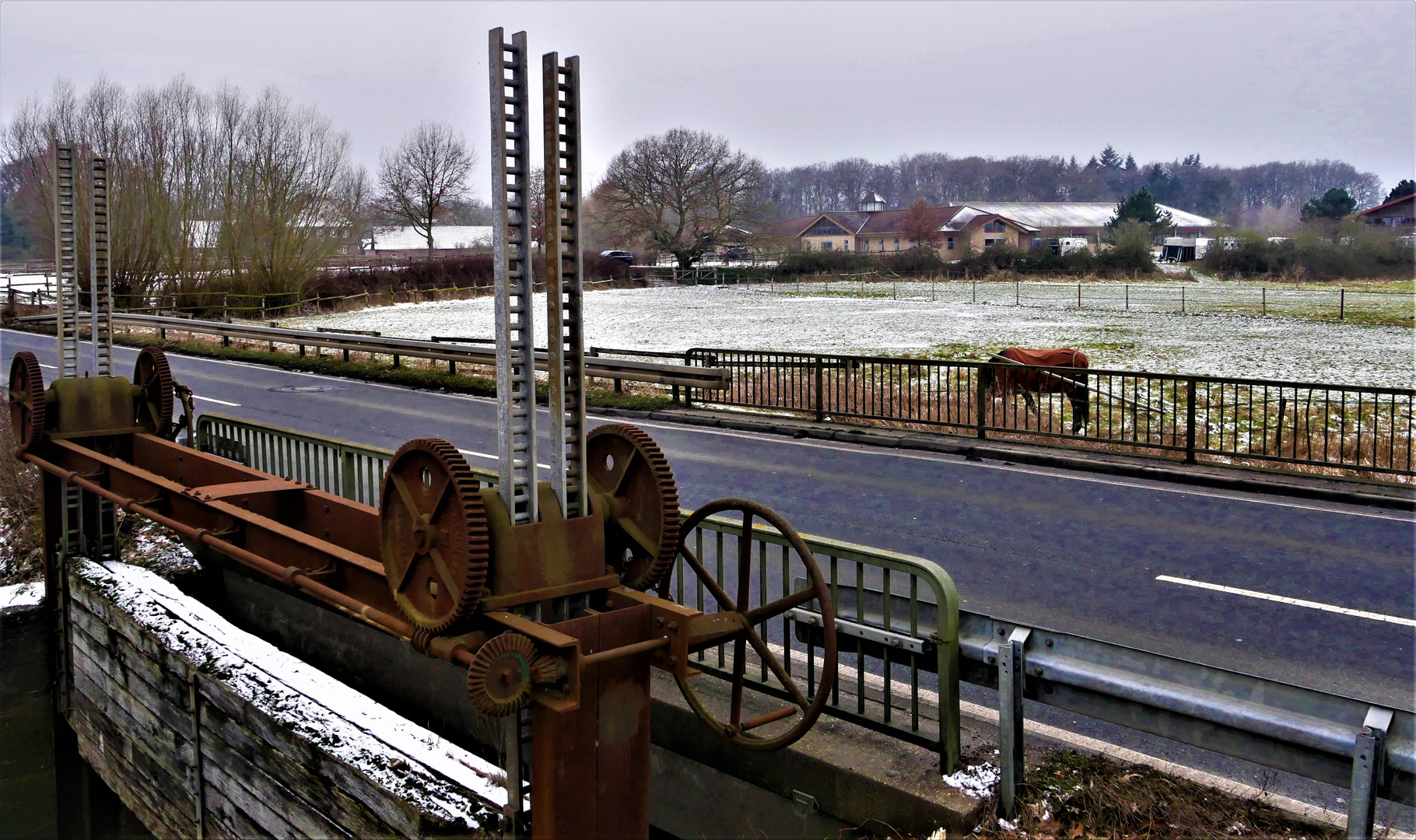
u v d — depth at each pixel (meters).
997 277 71.31
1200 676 3.95
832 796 4.62
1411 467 12.94
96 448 8.57
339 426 16.31
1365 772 3.51
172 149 44.03
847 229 120.19
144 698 7.41
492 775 5.04
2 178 43.62
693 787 5.33
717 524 5.42
